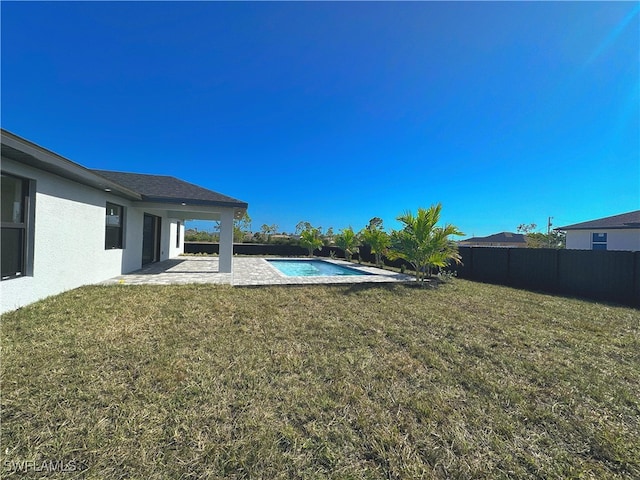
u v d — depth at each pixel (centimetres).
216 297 662
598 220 1766
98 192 809
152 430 219
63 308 523
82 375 296
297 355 367
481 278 1186
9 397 253
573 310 647
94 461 188
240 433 220
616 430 236
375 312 582
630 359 379
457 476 188
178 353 359
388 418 245
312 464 194
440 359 368
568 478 189
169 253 1658
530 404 271
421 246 959
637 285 743
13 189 527
